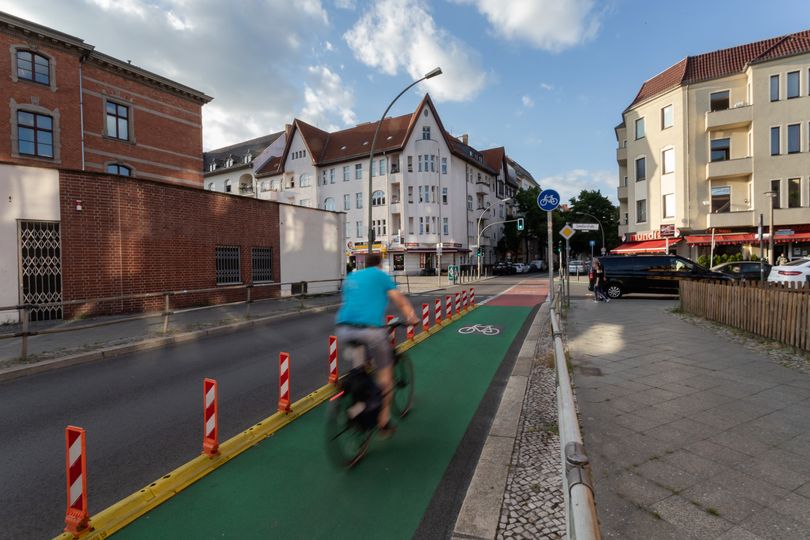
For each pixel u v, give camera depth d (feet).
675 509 9.25
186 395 18.53
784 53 89.92
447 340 29.96
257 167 182.29
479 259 131.13
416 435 14.03
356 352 13.01
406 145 153.79
